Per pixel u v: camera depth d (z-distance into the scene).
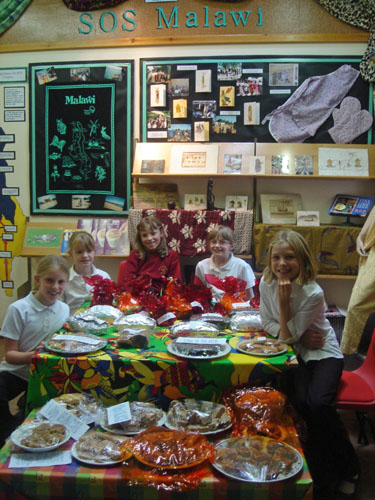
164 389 1.78
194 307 2.39
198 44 4.05
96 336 2.03
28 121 4.28
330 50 3.95
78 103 4.19
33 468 1.43
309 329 2.12
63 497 1.41
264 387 1.75
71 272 2.88
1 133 4.32
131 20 4.08
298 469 1.41
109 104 4.16
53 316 2.26
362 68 3.89
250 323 2.16
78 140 4.22
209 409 1.71
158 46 4.09
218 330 2.16
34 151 4.27
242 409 1.67
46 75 4.21
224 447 1.51
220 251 3.03
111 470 1.43
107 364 1.76
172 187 4.11
